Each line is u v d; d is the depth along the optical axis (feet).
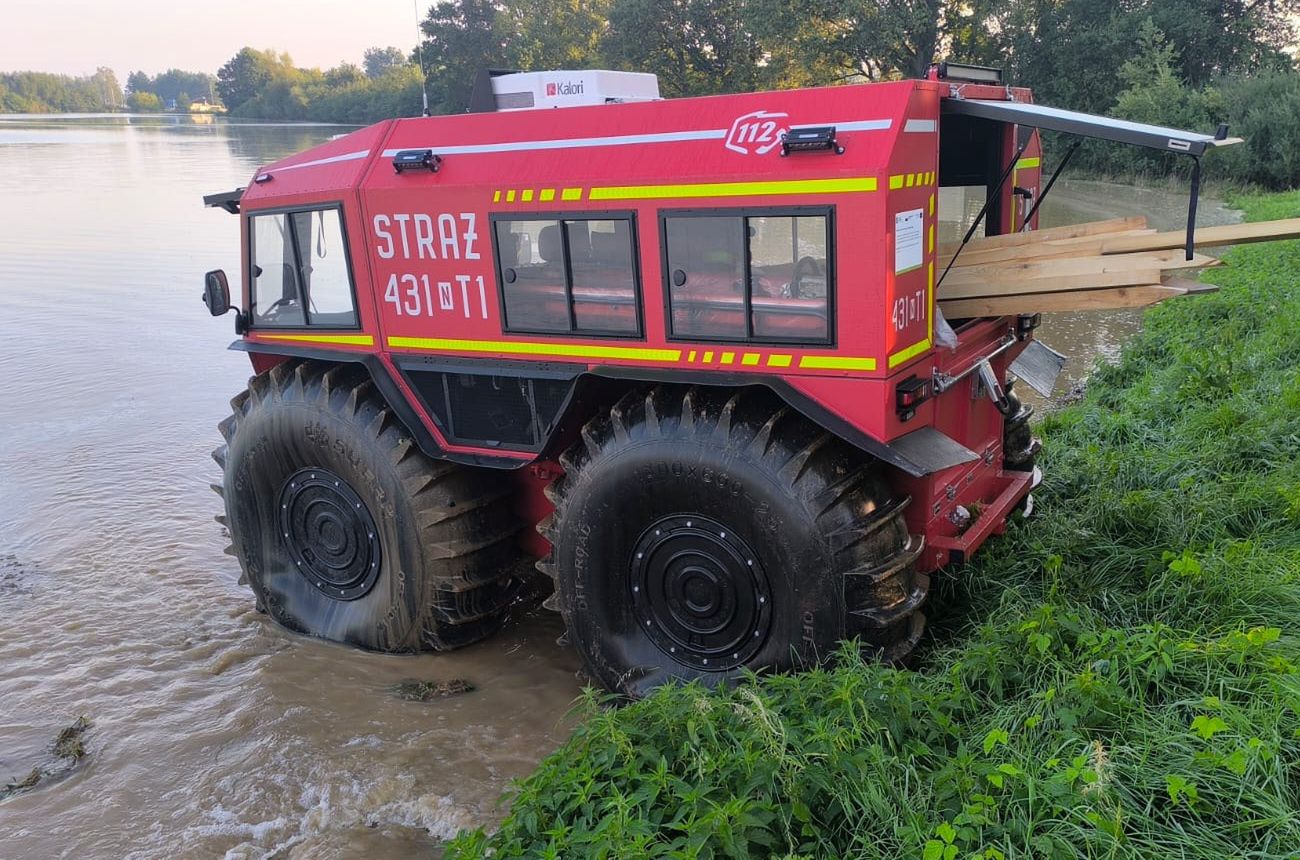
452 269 15.10
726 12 117.80
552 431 14.38
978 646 12.46
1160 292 13.02
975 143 16.10
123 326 45.06
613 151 13.43
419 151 15.14
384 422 16.15
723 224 12.64
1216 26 98.94
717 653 13.62
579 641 14.82
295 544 17.99
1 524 23.80
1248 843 8.86
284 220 16.93
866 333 11.98
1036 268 13.92
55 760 14.66
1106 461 19.49
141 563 21.59
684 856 8.93
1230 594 13.04
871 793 9.86
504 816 12.73
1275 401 20.89
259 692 16.19
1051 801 9.42
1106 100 98.48
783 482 12.38
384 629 17.06
